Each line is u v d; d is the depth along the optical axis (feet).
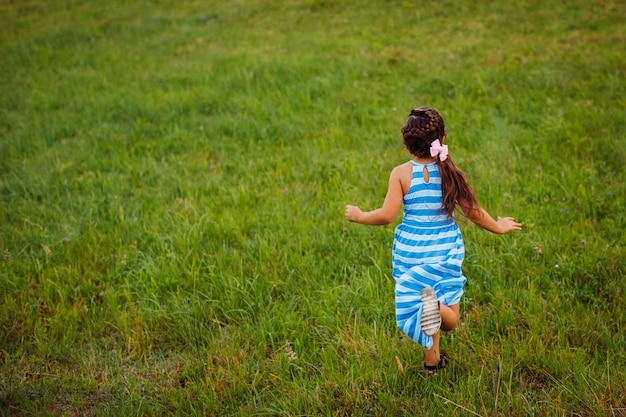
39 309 13.35
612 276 12.84
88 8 53.31
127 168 21.49
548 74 26.89
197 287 13.98
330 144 22.40
